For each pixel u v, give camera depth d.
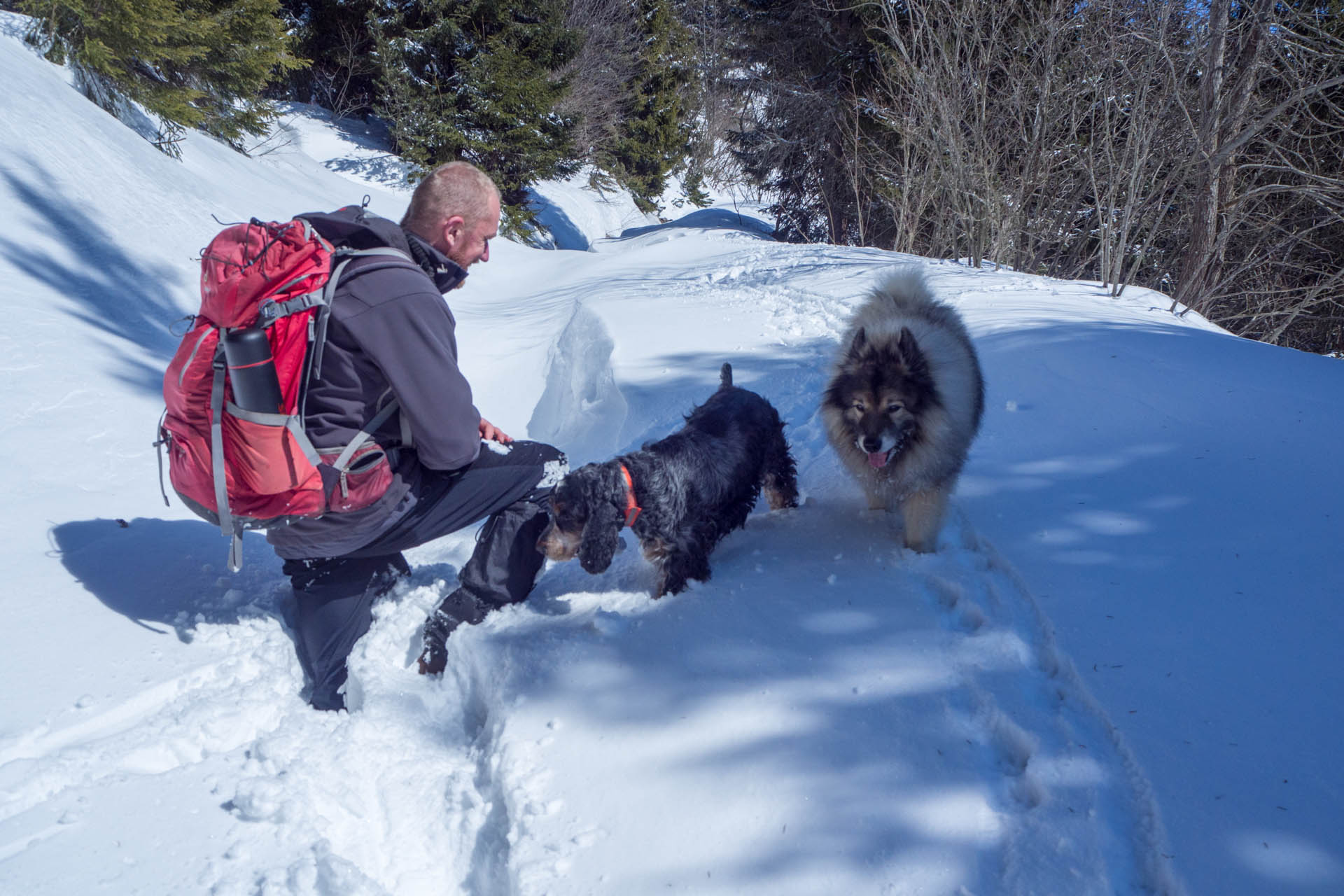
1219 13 9.88
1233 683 2.36
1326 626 2.57
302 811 2.26
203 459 2.64
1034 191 12.74
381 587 3.48
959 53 13.12
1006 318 6.46
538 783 2.32
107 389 4.82
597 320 7.77
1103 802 2.02
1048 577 3.00
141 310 6.27
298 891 2.02
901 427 3.37
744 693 2.57
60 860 2.07
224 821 2.24
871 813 2.08
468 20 21.39
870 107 15.80
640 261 13.70
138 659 2.88
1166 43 10.70
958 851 1.95
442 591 3.40
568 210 28.41
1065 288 8.29
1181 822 1.92
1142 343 5.36
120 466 4.17
